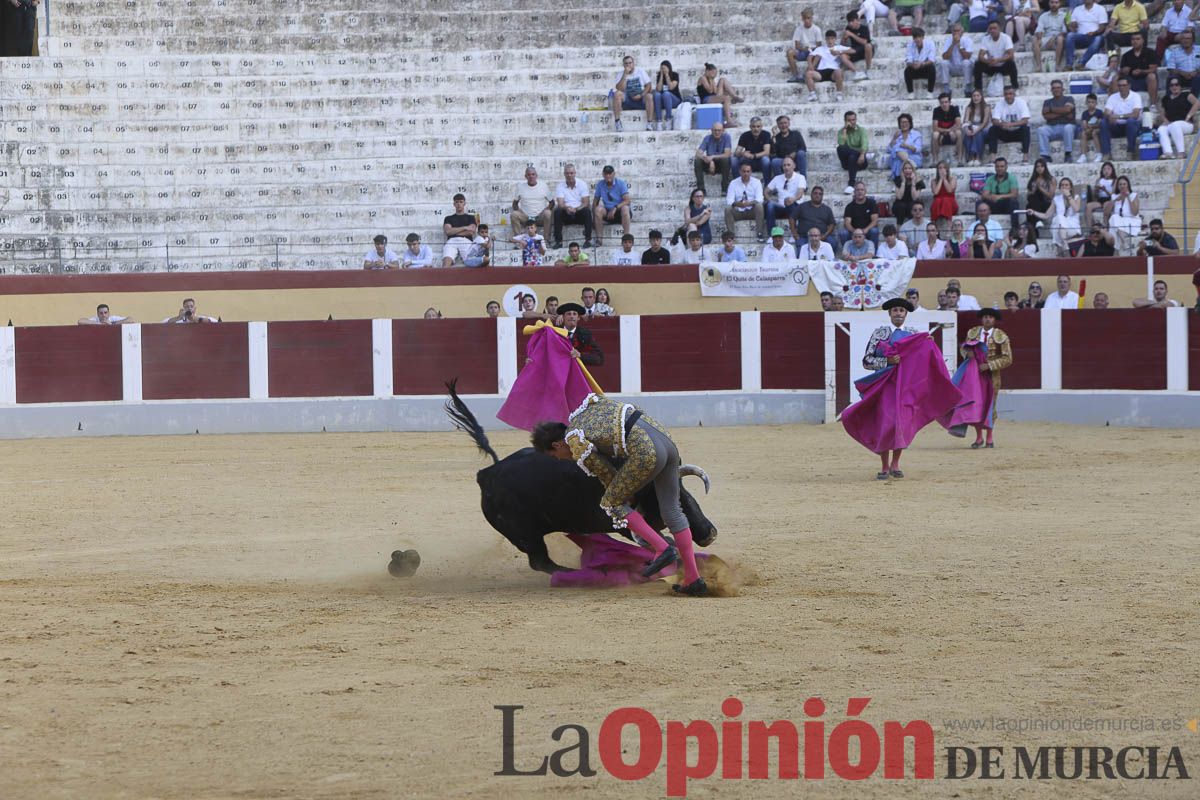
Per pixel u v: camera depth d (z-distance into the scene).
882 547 22.19
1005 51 62.94
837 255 56.47
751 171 58.81
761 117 63.28
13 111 63.91
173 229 60.75
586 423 18.09
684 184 61.00
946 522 25.12
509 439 47.62
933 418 32.38
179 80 65.44
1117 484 31.20
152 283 54.59
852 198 59.12
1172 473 33.47
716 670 14.04
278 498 30.48
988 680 13.57
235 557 22.25
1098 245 54.16
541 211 58.78
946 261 53.22
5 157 61.72
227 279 54.62
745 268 53.81
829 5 69.69
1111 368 49.53
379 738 11.80
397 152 63.06
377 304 54.62
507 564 21.39
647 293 54.25
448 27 70.38
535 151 62.81
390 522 26.34
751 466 36.34
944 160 60.97
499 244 59.00
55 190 61.09
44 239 59.41
